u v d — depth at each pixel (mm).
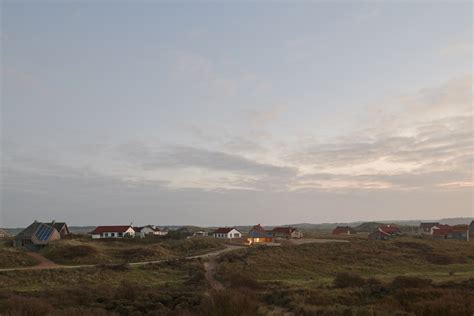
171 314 24469
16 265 60219
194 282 48438
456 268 67750
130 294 35812
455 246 90375
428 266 69500
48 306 21641
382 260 73062
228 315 18406
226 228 128375
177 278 54062
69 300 33750
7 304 21562
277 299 34219
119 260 69000
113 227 109500
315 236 130500
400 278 42625
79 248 71188
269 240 106812
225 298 19484
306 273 62094
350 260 72500
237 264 64500
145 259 70250
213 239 103812
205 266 63531
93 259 66750
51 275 50719
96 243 88000
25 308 20688
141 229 119438
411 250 82812
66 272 52438
